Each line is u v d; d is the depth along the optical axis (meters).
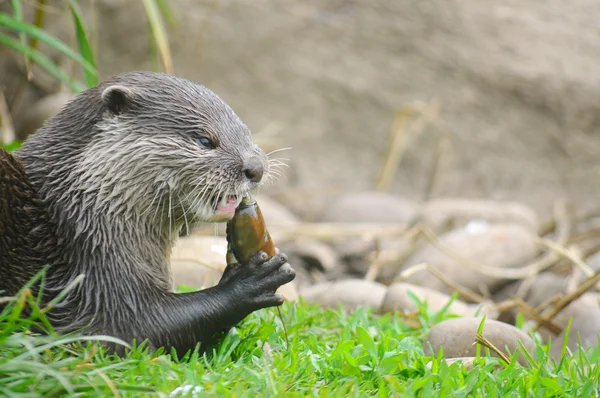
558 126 18.58
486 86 18.97
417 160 18.64
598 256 13.32
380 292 10.52
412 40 19.52
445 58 19.30
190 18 19.19
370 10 19.72
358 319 8.80
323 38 19.66
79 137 7.64
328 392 6.30
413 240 14.51
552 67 18.92
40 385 5.94
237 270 7.52
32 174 7.60
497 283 13.11
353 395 6.25
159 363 6.59
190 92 7.87
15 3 10.50
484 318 7.64
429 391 6.33
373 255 13.86
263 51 19.39
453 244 13.38
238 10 19.52
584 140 18.44
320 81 19.30
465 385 6.64
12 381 5.97
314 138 18.92
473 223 14.16
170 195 7.61
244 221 7.50
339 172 18.61
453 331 8.07
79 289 7.28
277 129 18.44
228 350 7.43
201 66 19.06
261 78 19.22
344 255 14.33
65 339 6.36
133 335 7.25
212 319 7.34
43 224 7.43
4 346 6.27
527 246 13.69
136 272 7.40
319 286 11.21
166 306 7.33
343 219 15.56
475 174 18.41
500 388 6.75
